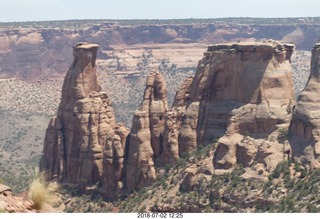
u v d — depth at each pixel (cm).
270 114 15975
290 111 16188
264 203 14000
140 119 17062
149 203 15788
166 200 15538
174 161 16912
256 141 15750
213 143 16425
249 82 16562
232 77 16888
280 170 14675
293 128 15362
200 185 15350
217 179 15262
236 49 16975
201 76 17362
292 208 13112
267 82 16375
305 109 15050
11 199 3825
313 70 15475
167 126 17012
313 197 13112
